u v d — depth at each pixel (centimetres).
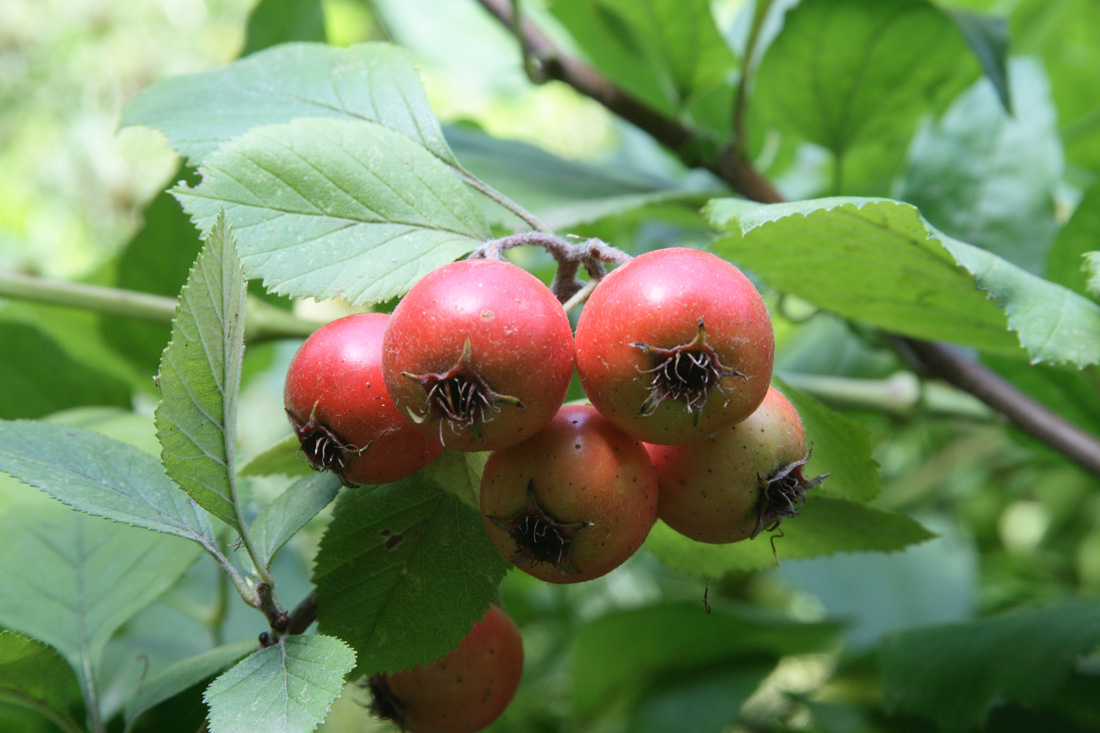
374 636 28
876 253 31
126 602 31
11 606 31
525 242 28
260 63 31
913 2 34
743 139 37
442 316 26
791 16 35
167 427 27
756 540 31
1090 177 46
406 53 30
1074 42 49
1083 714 35
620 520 27
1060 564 59
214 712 26
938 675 34
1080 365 28
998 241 36
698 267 26
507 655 30
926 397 41
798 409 30
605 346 26
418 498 29
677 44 37
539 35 40
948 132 38
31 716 33
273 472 30
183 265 39
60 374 38
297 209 28
